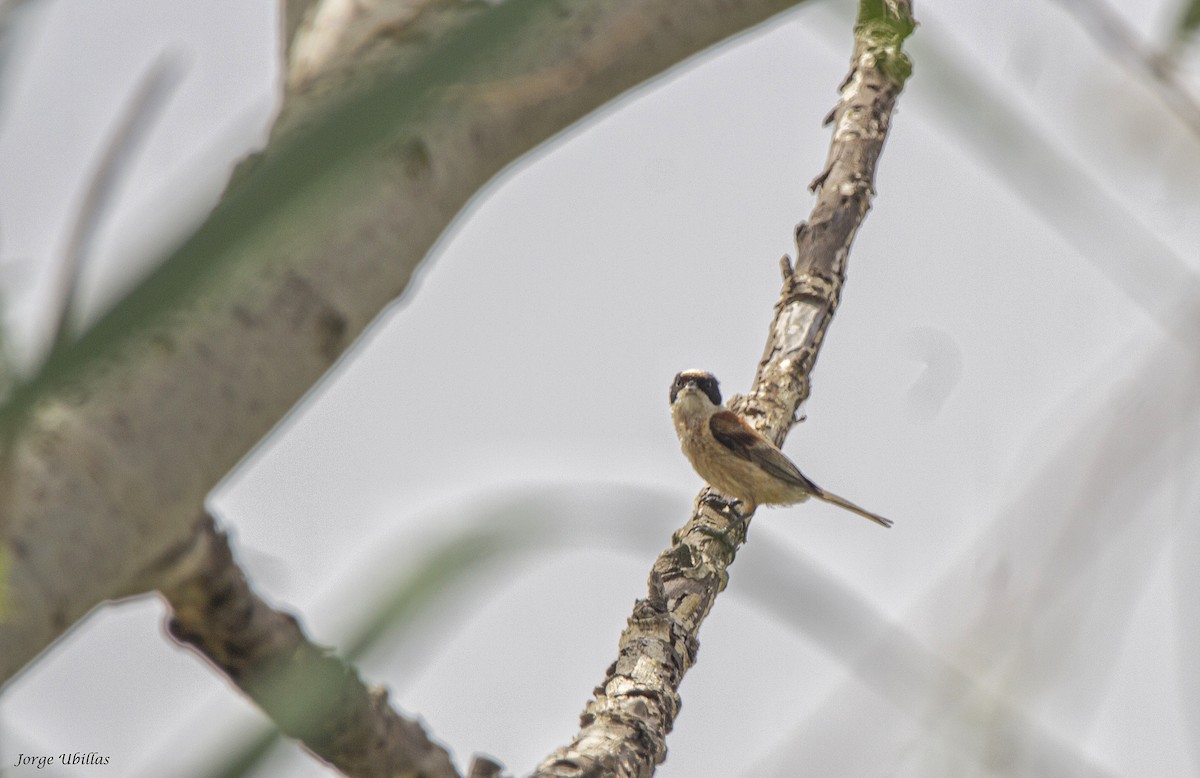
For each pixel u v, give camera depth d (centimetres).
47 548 177
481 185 320
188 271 129
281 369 233
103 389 197
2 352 129
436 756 676
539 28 358
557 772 600
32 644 172
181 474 206
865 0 311
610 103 387
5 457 127
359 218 265
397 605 189
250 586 535
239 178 155
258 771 200
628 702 680
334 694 247
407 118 142
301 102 307
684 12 398
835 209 1007
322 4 410
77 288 133
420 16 359
